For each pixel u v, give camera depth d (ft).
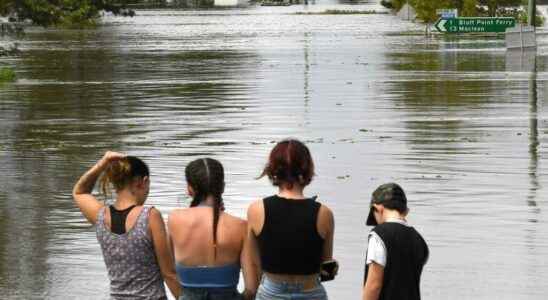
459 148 76.48
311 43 237.25
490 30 257.55
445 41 236.84
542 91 118.21
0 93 127.95
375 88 125.29
